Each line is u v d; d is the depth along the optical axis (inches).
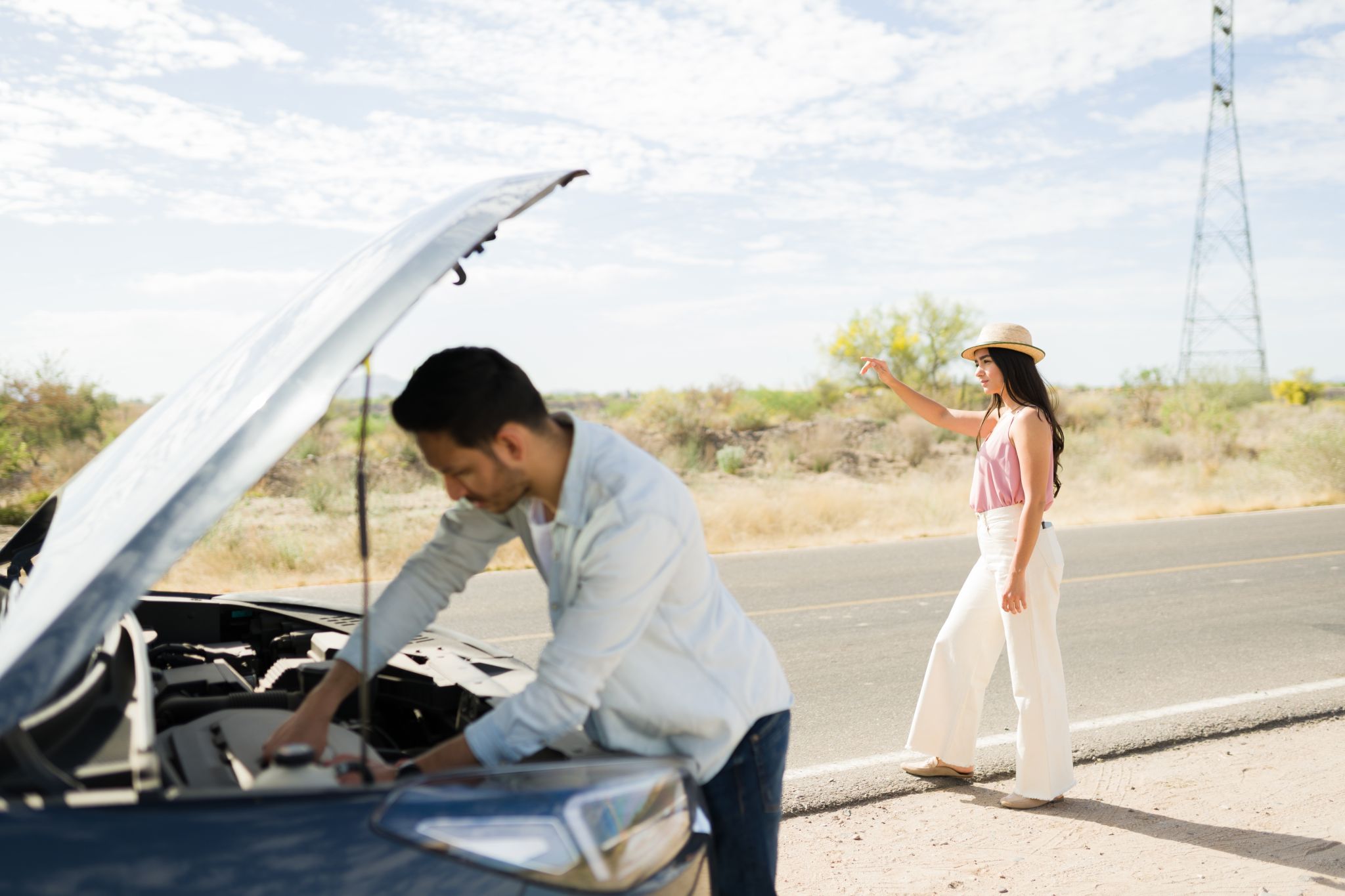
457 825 61.7
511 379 71.6
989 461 165.5
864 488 744.3
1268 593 357.7
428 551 89.6
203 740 78.6
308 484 576.7
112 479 81.2
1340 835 154.5
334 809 59.1
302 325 74.4
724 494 698.2
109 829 54.1
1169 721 210.4
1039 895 136.8
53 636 54.7
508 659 111.0
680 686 78.3
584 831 65.5
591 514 73.7
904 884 140.4
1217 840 153.7
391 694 103.8
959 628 175.3
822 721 215.3
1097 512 637.9
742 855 81.8
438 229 72.6
